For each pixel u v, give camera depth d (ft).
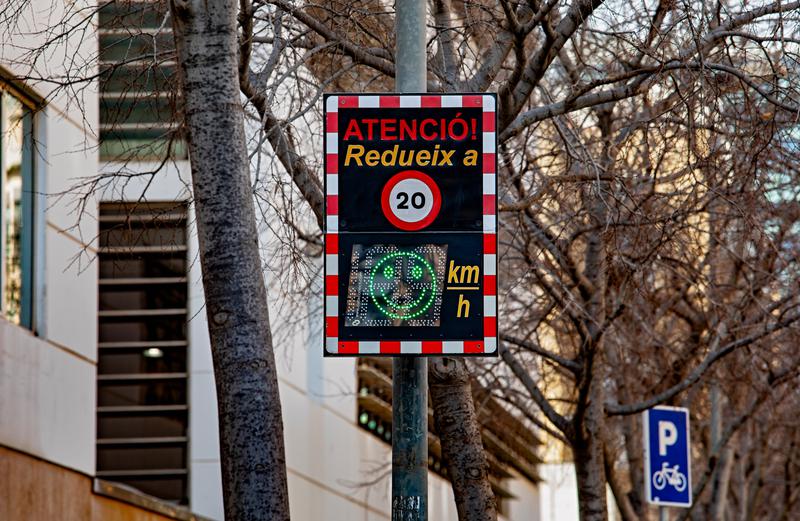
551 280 78.48
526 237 72.18
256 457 40.60
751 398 105.29
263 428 40.81
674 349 93.30
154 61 51.21
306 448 113.39
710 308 87.81
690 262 76.13
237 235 41.81
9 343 63.98
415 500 41.16
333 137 40.06
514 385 112.47
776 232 80.38
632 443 101.09
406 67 44.39
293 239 58.03
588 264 75.36
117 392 103.04
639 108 79.36
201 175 42.11
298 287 75.97
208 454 100.22
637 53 67.10
